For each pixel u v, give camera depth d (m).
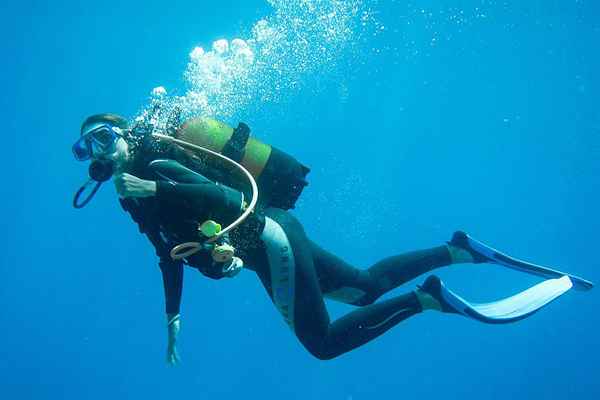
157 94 3.14
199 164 3.01
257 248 3.06
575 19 15.63
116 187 2.71
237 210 2.84
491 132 17.11
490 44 16.53
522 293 3.71
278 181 3.20
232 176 3.10
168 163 2.74
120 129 2.85
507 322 3.28
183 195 2.63
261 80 8.86
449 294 3.28
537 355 15.22
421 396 15.23
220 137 3.10
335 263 3.43
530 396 14.80
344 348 3.19
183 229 2.77
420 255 3.80
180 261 3.09
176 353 3.07
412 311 3.31
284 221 3.14
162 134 3.00
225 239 2.75
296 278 3.08
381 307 3.27
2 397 19.92
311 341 3.18
